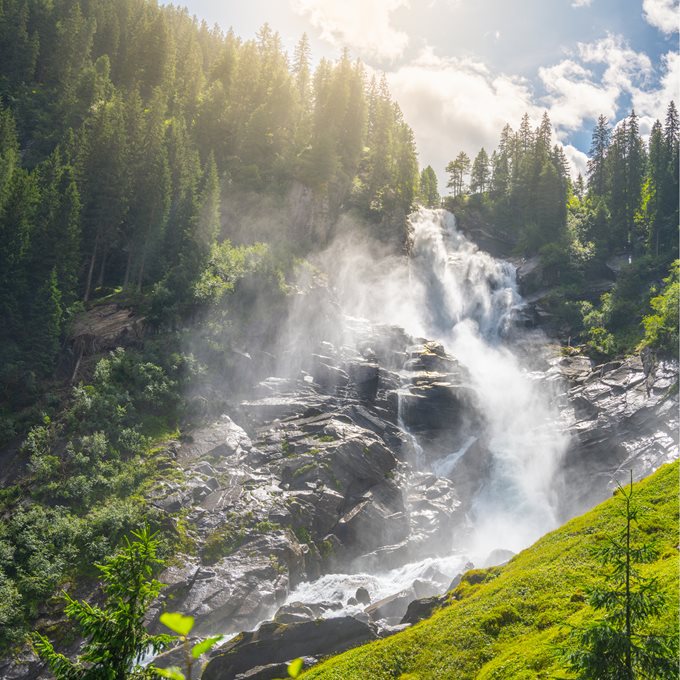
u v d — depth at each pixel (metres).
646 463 88.44
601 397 102.38
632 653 19.55
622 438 93.75
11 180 90.19
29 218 89.75
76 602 15.30
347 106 159.88
